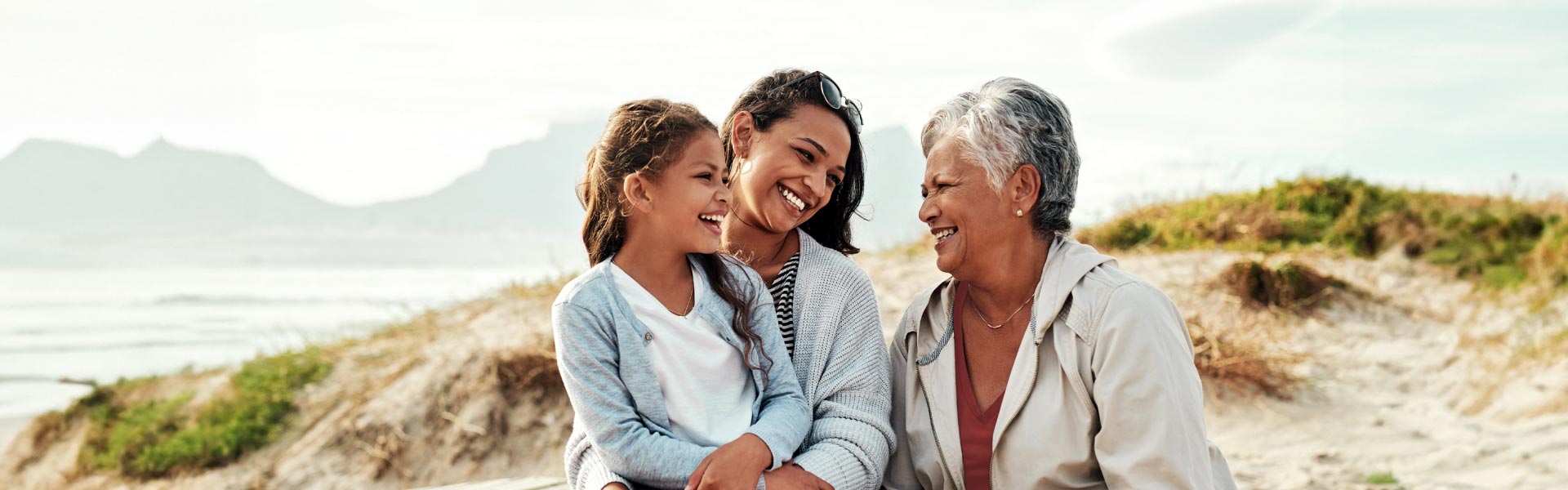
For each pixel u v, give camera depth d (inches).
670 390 81.1
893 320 341.7
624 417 79.3
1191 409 80.7
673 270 84.5
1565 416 247.9
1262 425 275.0
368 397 380.8
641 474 78.4
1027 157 85.2
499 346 364.8
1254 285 350.6
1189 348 84.7
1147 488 78.5
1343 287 361.1
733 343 83.7
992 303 91.2
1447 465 233.1
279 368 433.1
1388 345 325.4
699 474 75.7
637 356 80.0
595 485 81.2
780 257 98.2
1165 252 411.2
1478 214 424.8
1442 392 289.0
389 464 342.6
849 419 87.4
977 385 91.9
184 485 380.5
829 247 102.0
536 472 322.3
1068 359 83.7
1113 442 81.0
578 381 80.3
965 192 86.5
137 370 995.9
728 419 82.4
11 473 441.1
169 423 422.6
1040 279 88.5
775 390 85.3
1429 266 394.9
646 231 83.2
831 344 91.1
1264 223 433.7
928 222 89.9
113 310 1576.0
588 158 87.6
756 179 94.1
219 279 2351.1
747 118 95.8
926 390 93.4
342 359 431.5
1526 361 289.0
